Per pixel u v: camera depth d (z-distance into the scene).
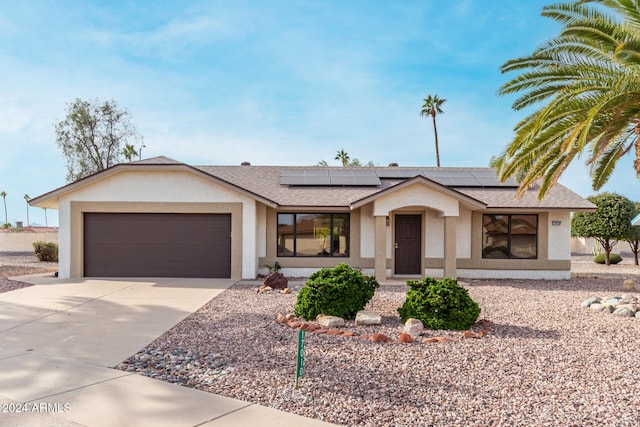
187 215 16.86
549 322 9.30
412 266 18.42
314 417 4.62
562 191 19.27
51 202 17.50
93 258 16.78
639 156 11.23
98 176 16.23
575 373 6.03
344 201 17.89
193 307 10.76
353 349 7.09
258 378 5.76
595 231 25.39
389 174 21.44
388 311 10.33
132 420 4.47
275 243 18.00
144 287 14.23
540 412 4.77
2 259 29.31
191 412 4.68
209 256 16.83
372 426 4.42
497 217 18.28
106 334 8.09
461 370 6.12
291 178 20.52
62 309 10.49
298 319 9.38
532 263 18.11
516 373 6.02
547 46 11.37
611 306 10.57
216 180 16.33
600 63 11.05
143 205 16.58
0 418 4.49
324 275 9.70
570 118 10.93
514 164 12.62
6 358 6.57
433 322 8.49
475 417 4.63
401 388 5.43
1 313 10.01
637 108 10.48
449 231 16.45
